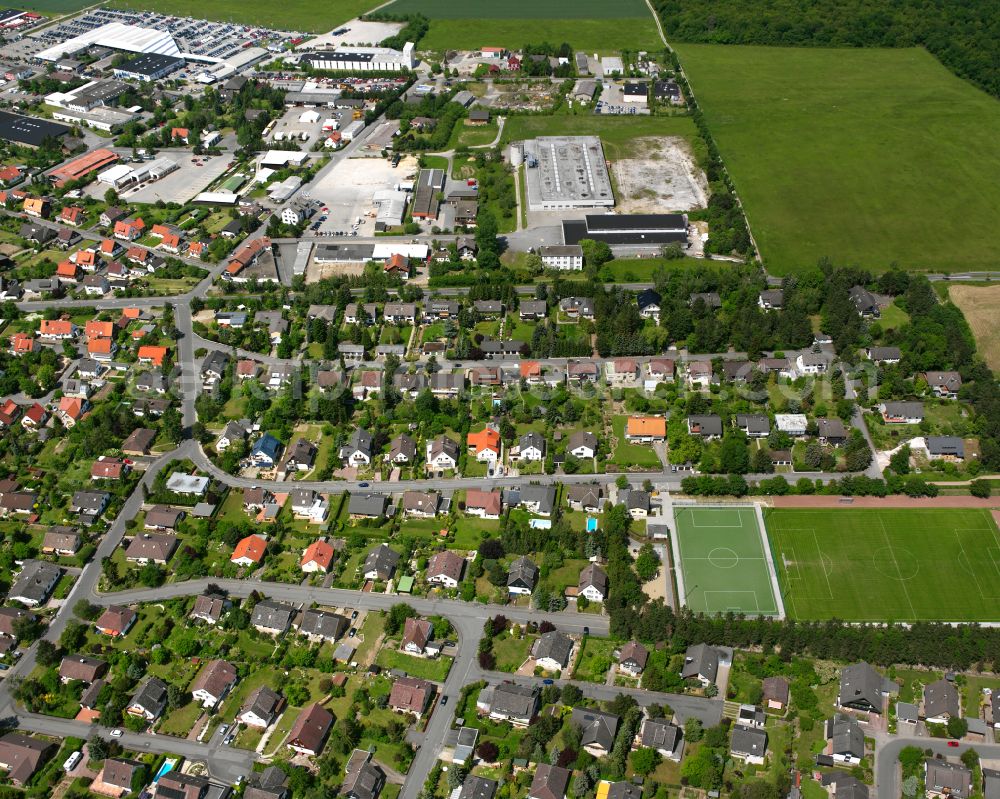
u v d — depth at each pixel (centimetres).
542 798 15425
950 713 16550
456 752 16300
